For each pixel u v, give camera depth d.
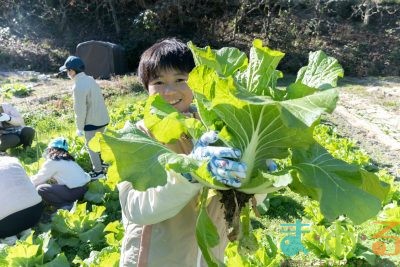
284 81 19.06
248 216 2.01
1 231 4.86
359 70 20.41
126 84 16.66
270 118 1.81
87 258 4.86
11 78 18.20
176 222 2.14
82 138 8.72
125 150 1.73
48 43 23.11
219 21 23.42
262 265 4.15
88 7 23.97
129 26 23.41
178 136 2.05
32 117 11.88
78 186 6.14
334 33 23.11
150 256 2.11
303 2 24.55
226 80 1.65
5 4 24.58
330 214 1.75
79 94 6.79
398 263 4.72
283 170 1.83
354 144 9.28
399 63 20.84
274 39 22.16
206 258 1.88
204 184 1.82
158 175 1.69
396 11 24.27
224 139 1.87
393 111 13.37
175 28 23.06
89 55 19.34
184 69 2.17
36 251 4.56
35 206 5.02
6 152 8.91
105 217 5.70
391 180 6.38
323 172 1.87
